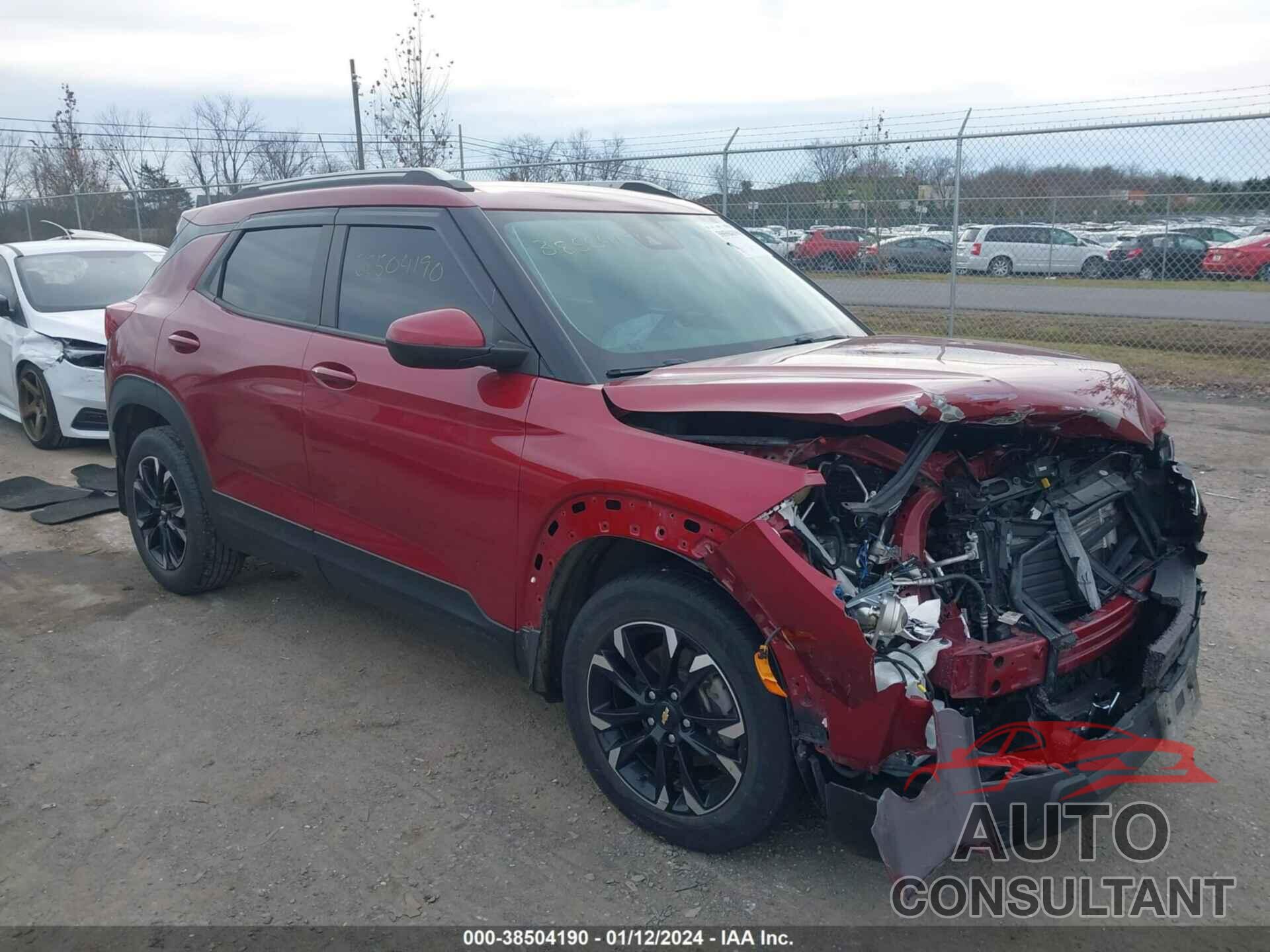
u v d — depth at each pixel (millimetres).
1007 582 2877
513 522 3219
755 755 2758
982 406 2721
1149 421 3350
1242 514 6223
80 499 6836
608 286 3574
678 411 2861
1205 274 12422
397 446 3584
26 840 3166
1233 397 9898
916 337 4039
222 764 3596
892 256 12031
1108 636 2965
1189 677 3049
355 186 4098
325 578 4137
